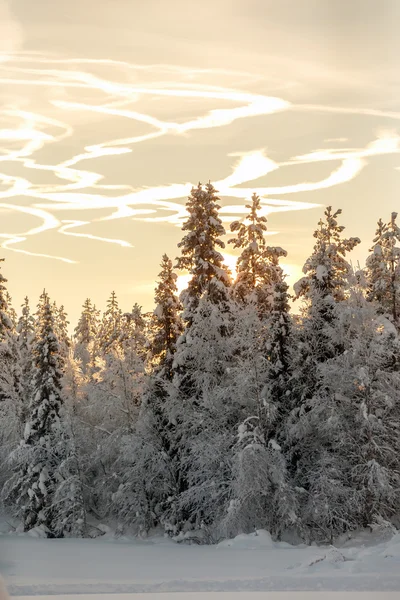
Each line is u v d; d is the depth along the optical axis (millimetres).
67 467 41375
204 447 36906
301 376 37031
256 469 34281
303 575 21031
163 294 40438
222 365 38406
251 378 36500
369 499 34906
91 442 43375
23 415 46531
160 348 40438
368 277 42656
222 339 38344
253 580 20094
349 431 35906
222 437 36969
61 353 44000
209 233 39812
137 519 38969
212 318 37812
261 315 40844
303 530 34531
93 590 19219
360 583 19297
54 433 42344
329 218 41969
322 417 36156
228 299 39188
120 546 34062
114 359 42219
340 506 34719
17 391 48000
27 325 56188
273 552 29312
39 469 41656
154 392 41000
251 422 37125
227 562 26516
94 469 44219
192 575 23094
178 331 40562
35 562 27688
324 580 19859
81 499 40719
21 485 42469
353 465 36438
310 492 35406
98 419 44406
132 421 41875
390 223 43031
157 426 41000
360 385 35375
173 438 39875
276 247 43156
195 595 17812
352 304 36375
